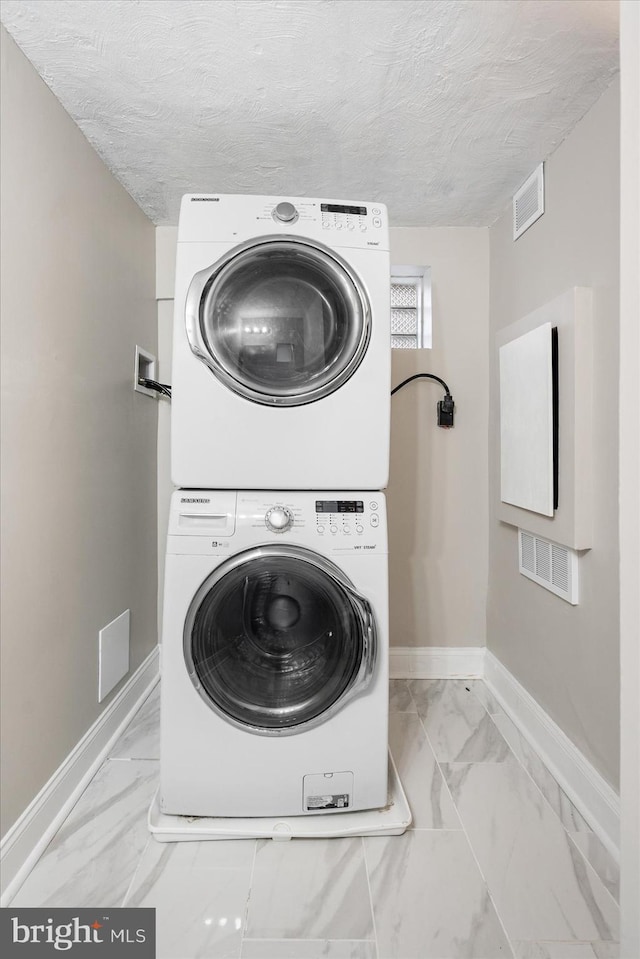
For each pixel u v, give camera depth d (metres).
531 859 1.42
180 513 1.47
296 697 1.50
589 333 1.60
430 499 2.54
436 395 2.52
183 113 1.65
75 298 1.67
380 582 1.49
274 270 1.49
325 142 1.81
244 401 1.49
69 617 1.63
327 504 1.50
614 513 1.48
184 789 1.47
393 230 2.47
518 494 2.00
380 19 1.29
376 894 1.31
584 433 1.60
